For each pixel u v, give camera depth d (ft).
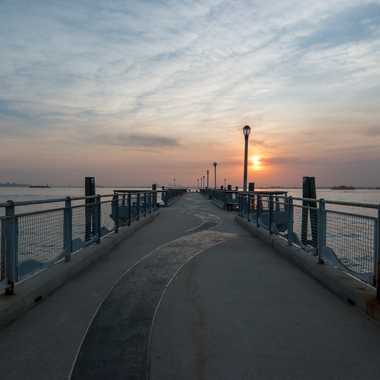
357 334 13.88
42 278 18.60
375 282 16.47
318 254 22.52
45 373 11.09
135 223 46.03
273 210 35.50
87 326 14.65
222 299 18.10
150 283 21.01
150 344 13.05
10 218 15.89
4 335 13.74
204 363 11.71
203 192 221.87
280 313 16.11
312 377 10.88
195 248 32.55
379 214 15.66
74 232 25.09
